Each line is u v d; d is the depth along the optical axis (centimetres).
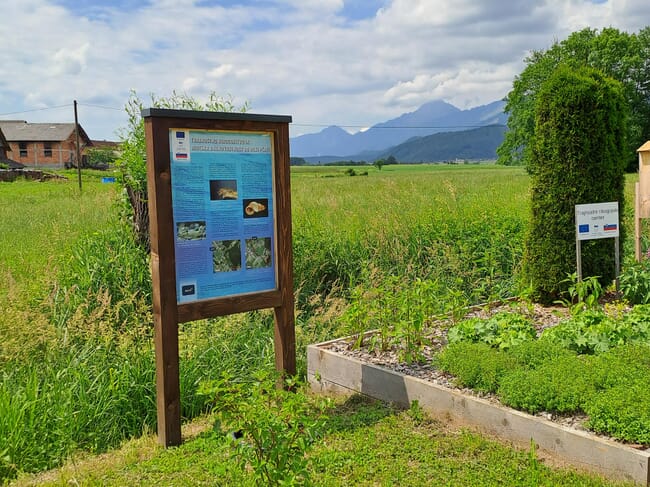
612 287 801
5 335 578
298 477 378
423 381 500
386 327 603
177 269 473
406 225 1118
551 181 755
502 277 990
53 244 955
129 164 903
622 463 366
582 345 535
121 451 471
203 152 482
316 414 493
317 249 999
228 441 312
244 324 720
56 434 482
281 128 525
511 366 486
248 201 513
